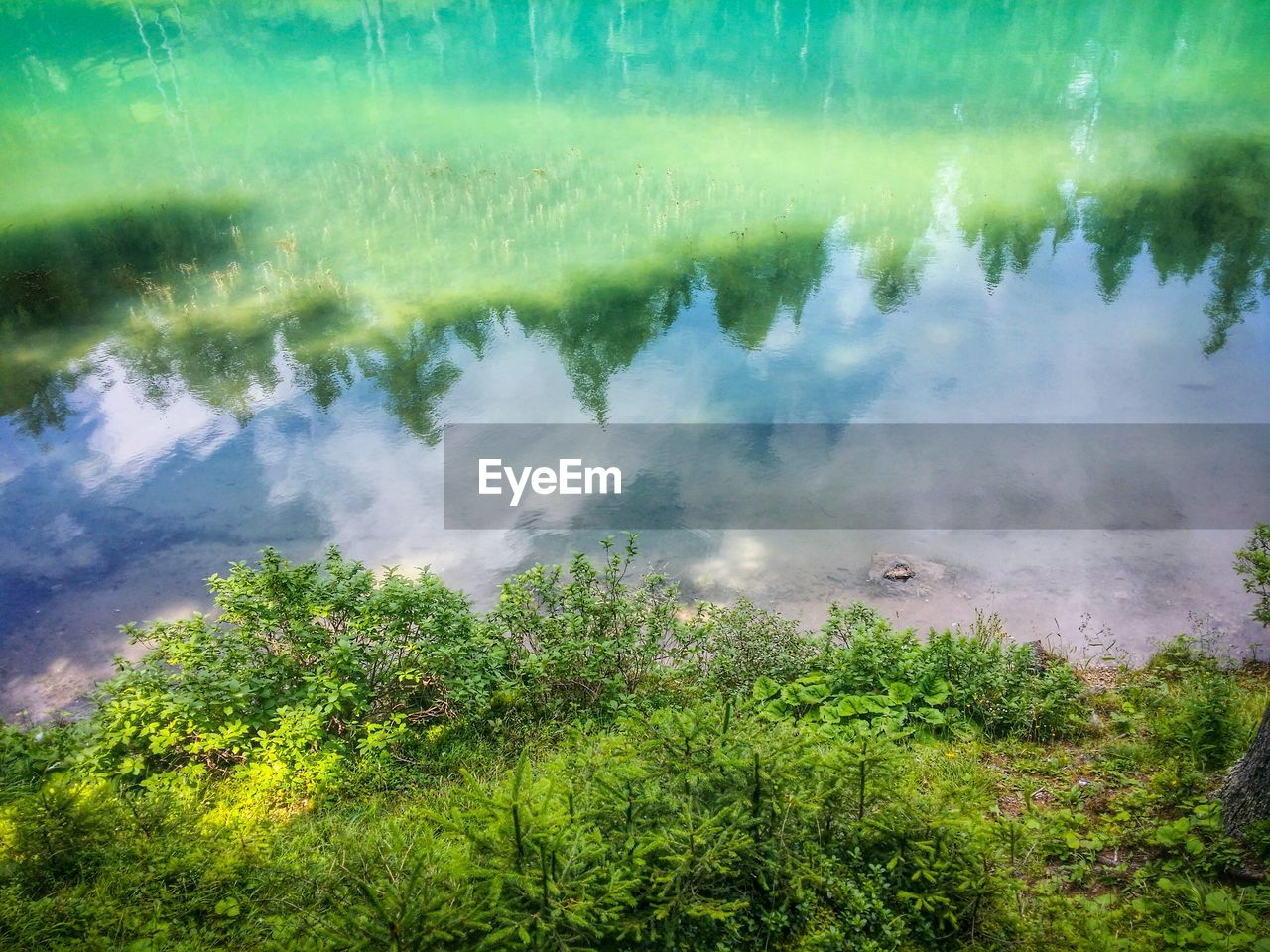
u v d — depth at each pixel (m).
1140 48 61.88
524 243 33.16
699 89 54.19
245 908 6.26
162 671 10.35
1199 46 61.94
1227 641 13.17
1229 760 8.09
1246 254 31.97
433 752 9.68
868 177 40.56
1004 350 25.12
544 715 10.32
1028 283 30.00
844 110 50.41
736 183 39.44
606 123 47.81
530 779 5.34
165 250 32.31
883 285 29.88
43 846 6.60
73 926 5.95
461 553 16.39
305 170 40.69
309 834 7.57
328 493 18.50
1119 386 22.73
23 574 15.69
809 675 10.30
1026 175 40.91
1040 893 6.01
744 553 16.09
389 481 18.91
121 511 17.75
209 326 26.77
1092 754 8.91
